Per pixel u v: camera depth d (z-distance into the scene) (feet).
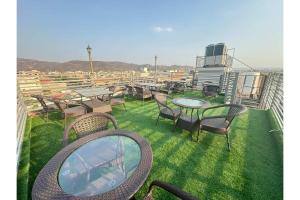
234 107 8.73
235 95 18.17
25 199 4.88
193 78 33.99
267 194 5.50
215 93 21.71
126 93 22.43
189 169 6.82
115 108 16.87
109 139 5.34
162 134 10.37
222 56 28.78
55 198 3.02
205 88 24.49
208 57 31.07
